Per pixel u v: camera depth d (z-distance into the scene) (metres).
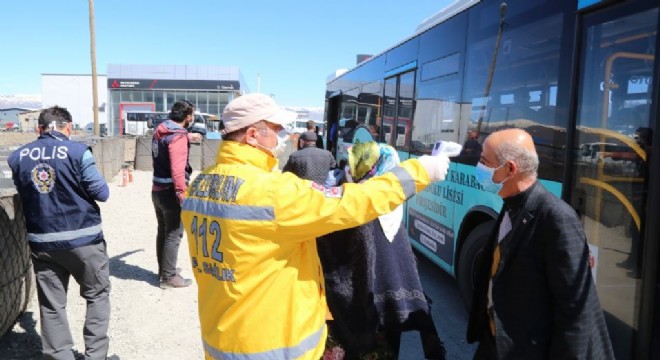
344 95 11.09
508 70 4.21
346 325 2.58
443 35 5.59
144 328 4.40
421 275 6.36
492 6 4.53
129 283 5.52
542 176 3.67
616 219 2.88
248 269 1.77
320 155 5.90
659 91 2.61
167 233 5.25
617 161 2.90
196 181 2.01
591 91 3.20
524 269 2.13
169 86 49.41
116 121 49.38
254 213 1.74
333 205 1.75
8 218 3.79
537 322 2.11
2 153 7.64
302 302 1.88
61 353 3.38
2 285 3.71
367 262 2.55
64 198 3.26
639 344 2.65
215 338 1.85
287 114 1.97
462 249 4.79
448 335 4.50
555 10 3.61
